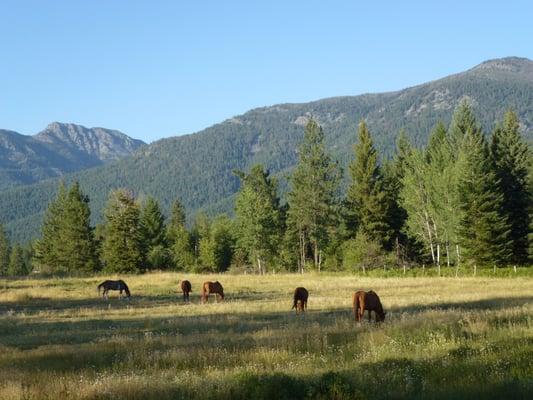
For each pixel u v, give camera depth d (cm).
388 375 1138
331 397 998
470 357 1293
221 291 3466
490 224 5769
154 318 2595
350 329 1927
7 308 3288
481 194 5806
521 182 6375
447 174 6234
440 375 1137
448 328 1689
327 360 1370
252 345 1669
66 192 9400
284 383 1060
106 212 7775
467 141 6700
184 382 1152
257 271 8394
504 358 1240
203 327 2227
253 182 8800
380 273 6125
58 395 1105
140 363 1486
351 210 7719
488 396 971
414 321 1895
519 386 998
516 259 6253
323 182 7756
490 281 4538
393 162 8694
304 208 7712
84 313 2867
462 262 6184
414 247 7475
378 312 2198
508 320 1809
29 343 1964
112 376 1227
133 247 7631
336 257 7756
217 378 1178
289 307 2895
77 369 1449
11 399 1095
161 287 4719
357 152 7625
